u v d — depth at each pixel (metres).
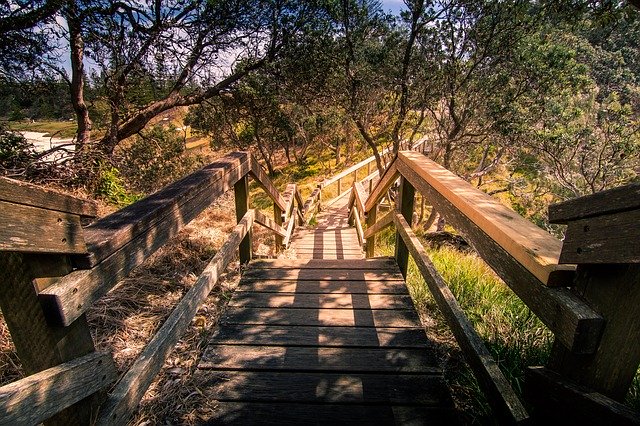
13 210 0.79
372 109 10.43
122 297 2.60
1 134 4.91
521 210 11.27
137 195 6.39
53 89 7.18
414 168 2.44
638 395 1.61
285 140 23.94
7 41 5.71
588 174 8.89
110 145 7.23
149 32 6.99
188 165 12.85
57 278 0.97
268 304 2.62
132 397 1.23
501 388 1.25
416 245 2.40
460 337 1.62
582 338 0.87
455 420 1.66
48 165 4.88
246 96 9.78
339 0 8.62
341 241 6.87
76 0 5.89
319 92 9.66
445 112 10.95
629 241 0.73
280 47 8.59
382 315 2.47
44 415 0.84
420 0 8.19
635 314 0.83
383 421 1.65
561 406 0.98
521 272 1.14
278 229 4.75
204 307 2.71
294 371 1.96
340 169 23.73
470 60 8.95
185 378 1.94
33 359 0.92
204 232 4.31
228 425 1.64
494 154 13.98
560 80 8.69
